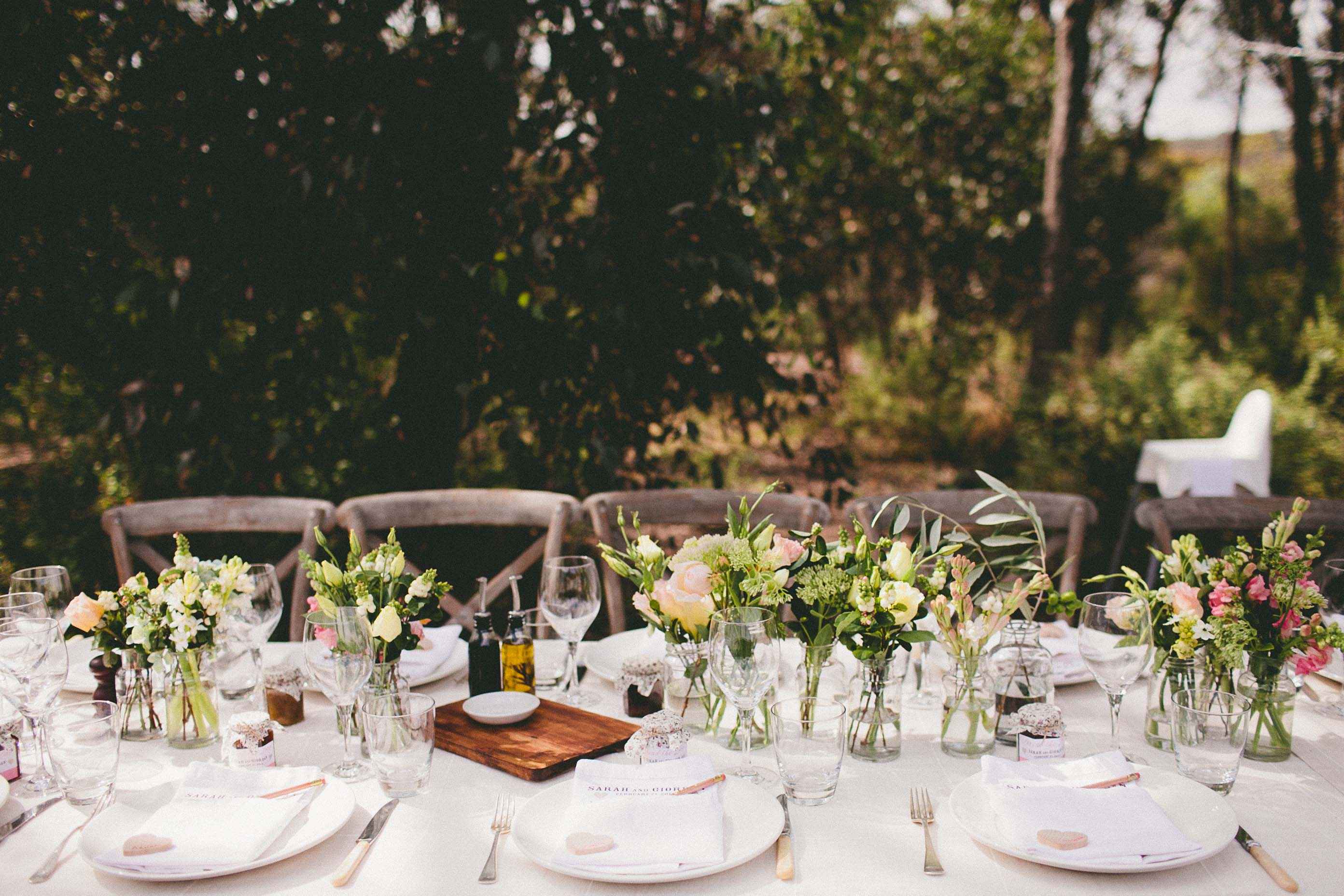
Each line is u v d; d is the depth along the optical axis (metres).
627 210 3.67
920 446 8.55
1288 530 1.53
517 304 3.68
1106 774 1.35
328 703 1.81
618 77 3.62
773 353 4.31
